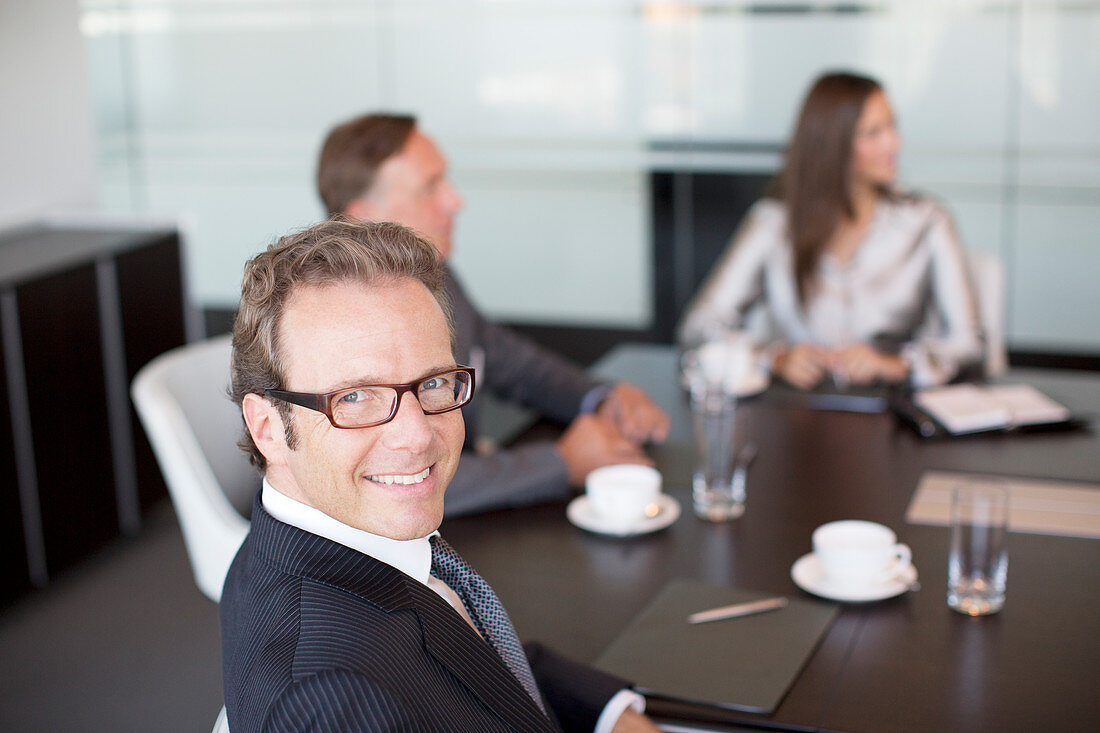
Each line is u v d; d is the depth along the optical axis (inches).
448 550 40.4
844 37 160.4
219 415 81.7
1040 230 159.0
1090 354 160.4
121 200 191.0
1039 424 78.7
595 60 170.4
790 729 44.3
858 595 54.1
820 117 106.2
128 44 183.6
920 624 52.0
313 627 31.4
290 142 182.5
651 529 63.2
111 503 130.8
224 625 36.0
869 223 111.0
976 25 154.9
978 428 78.1
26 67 141.6
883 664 48.6
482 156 178.1
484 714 34.0
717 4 164.1
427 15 173.8
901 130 161.2
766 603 54.2
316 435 33.7
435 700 32.0
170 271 141.4
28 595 116.6
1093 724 43.6
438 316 35.1
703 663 49.0
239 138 184.2
